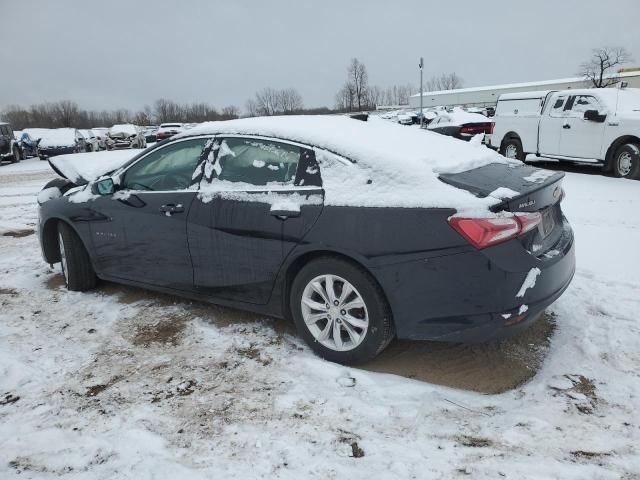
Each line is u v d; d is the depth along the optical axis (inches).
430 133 158.6
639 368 122.0
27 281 200.7
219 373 127.2
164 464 95.4
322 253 126.1
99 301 176.6
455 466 92.7
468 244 107.6
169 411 112.1
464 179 117.0
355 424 105.8
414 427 104.3
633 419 104.1
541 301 113.5
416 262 112.8
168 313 163.9
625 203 301.3
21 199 434.0
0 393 120.8
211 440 102.1
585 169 459.5
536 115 466.0
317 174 127.4
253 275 137.9
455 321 112.8
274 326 151.7
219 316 160.1
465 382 120.8
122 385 123.0
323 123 143.9
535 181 123.5
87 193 174.1
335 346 128.4
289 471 92.9
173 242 151.6
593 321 145.8
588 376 119.9
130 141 1341.0
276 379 123.6
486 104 2723.9
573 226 253.4
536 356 131.0
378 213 116.1
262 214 132.3
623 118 388.5
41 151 952.3
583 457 94.0
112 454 98.8
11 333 153.0
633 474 89.2
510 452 96.0
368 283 119.2
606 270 186.9
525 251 111.0
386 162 120.0
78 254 181.5
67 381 125.6
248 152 140.8
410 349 137.1
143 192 159.2
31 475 93.7
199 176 148.0
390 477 90.3
